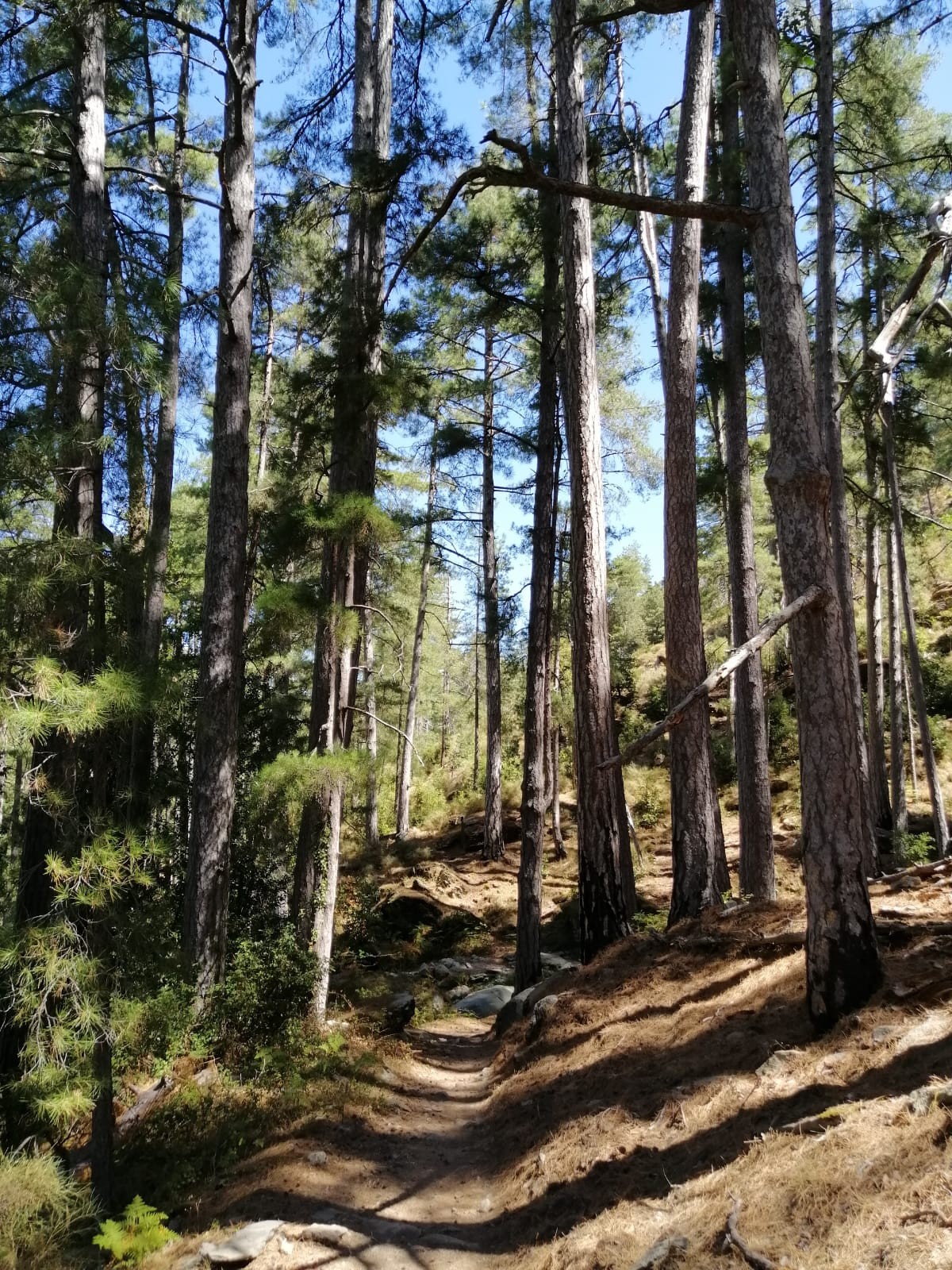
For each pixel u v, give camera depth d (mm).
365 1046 9836
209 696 10242
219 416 10727
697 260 11359
